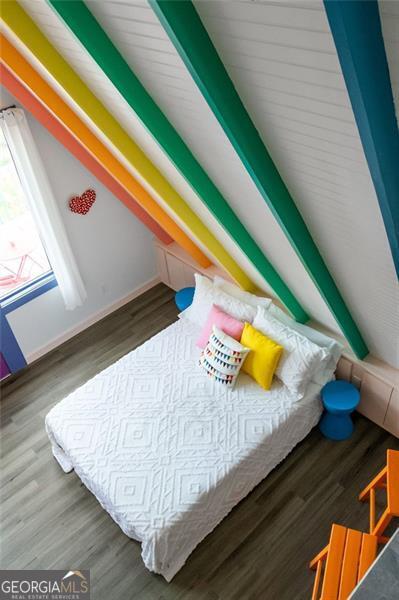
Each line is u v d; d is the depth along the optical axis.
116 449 2.83
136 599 2.60
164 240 4.26
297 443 3.18
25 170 3.18
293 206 1.92
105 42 1.62
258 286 3.62
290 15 1.06
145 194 3.18
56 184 3.52
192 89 1.58
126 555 2.78
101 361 3.99
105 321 4.36
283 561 2.67
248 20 1.16
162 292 4.61
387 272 1.93
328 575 2.10
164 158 2.27
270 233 2.38
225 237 2.91
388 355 2.86
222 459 2.72
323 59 1.12
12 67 2.38
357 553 2.15
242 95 1.46
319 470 3.05
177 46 1.31
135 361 3.37
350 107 1.20
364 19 0.97
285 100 1.36
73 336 4.24
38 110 2.92
